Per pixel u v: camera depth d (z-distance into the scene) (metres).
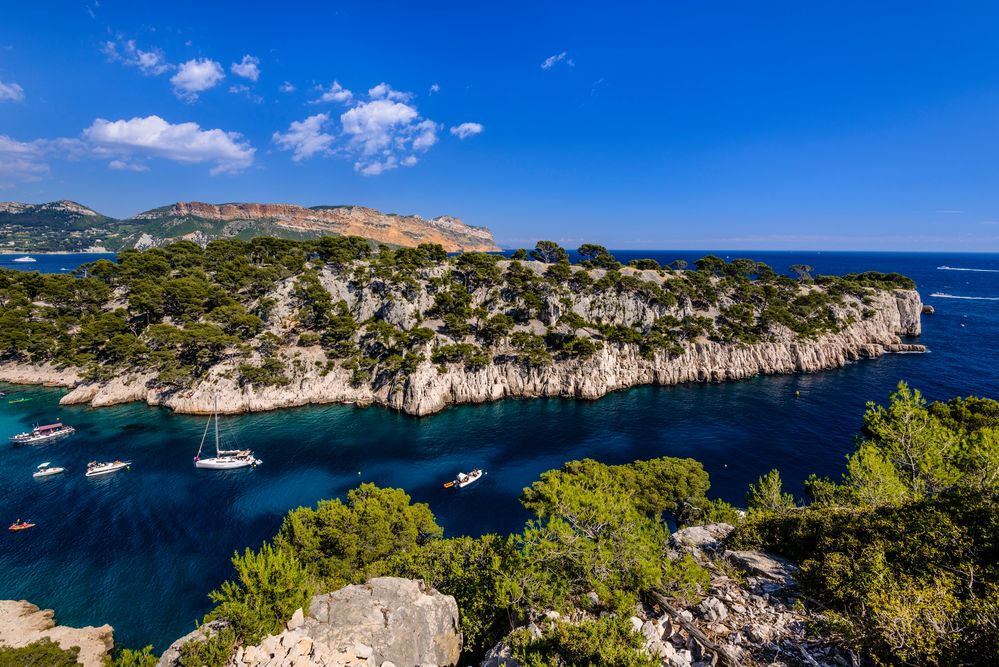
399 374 99.81
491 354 111.69
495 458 75.50
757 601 18.25
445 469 71.50
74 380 104.19
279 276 129.00
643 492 47.72
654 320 126.12
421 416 94.38
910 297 150.00
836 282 153.12
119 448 76.44
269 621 21.83
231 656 19.73
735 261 182.75
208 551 50.12
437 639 24.45
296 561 25.67
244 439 81.75
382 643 21.47
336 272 131.12
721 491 63.19
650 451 77.38
